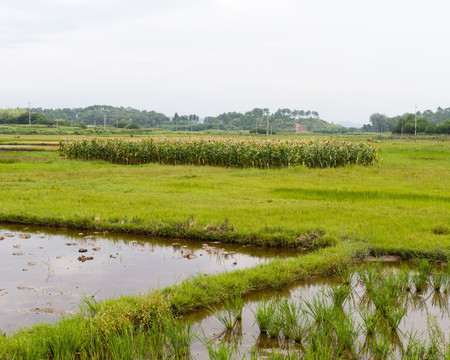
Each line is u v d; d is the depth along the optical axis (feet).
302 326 19.42
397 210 43.06
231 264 28.86
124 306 19.72
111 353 16.44
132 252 31.42
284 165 92.12
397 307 21.80
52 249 31.86
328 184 64.44
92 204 45.14
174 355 16.70
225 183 64.39
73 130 436.76
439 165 94.07
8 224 39.22
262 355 17.26
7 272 26.76
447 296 23.70
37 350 16.34
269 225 35.65
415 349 16.63
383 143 237.66
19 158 106.01
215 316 21.16
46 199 47.80
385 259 29.58
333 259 27.55
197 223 36.42
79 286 24.53
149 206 44.04
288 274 25.32
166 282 25.35
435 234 33.63
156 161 100.99
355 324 19.98
